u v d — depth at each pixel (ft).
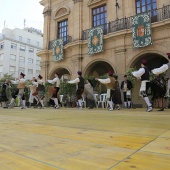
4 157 4.59
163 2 44.91
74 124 11.00
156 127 9.33
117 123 11.16
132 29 45.88
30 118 15.38
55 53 63.62
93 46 53.01
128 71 42.57
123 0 51.55
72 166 3.85
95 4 57.62
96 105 42.45
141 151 4.89
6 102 40.91
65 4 65.77
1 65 143.23
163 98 24.59
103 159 4.26
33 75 160.56
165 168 3.65
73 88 49.26
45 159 4.37
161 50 42.42
